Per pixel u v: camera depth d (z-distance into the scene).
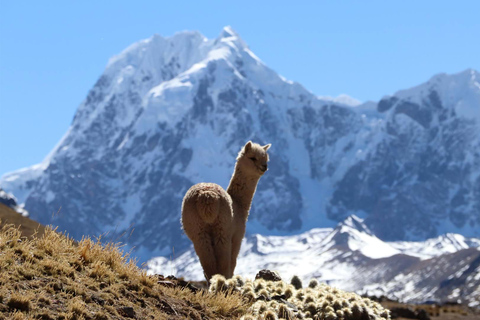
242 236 21.91
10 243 14.02
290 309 16.56
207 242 20.19
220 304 15.59
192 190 20.81
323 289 19.95
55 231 15.46
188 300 15.10
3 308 11.46
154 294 14.41
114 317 12.66
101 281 13.96
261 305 16.06
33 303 11.91
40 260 13.75
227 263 20.38
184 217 20.66
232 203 21.92
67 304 12.38
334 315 17.03
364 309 17.62
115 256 15.24
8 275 12.62
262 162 22.52
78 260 14.30
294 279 20.83
